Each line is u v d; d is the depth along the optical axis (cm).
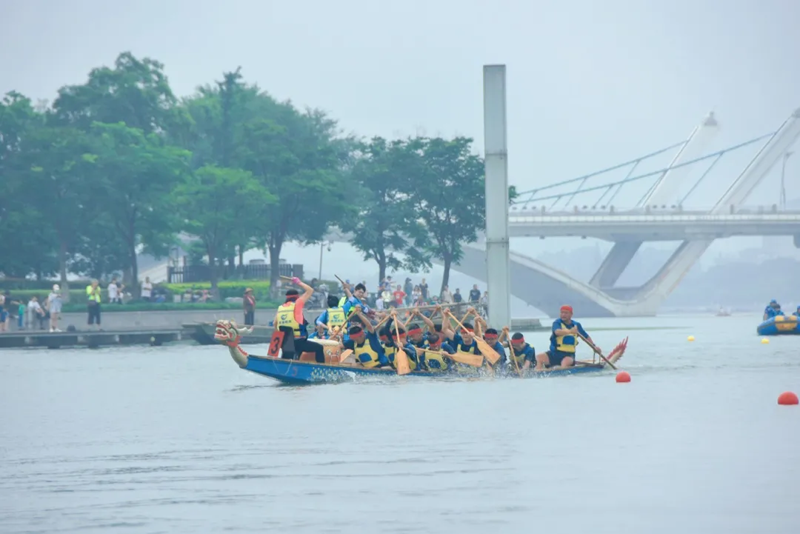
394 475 3278
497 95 11075
